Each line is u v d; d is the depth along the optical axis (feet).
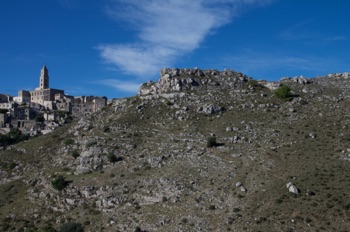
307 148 558.56
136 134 653.71
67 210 536.01
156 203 508.12
